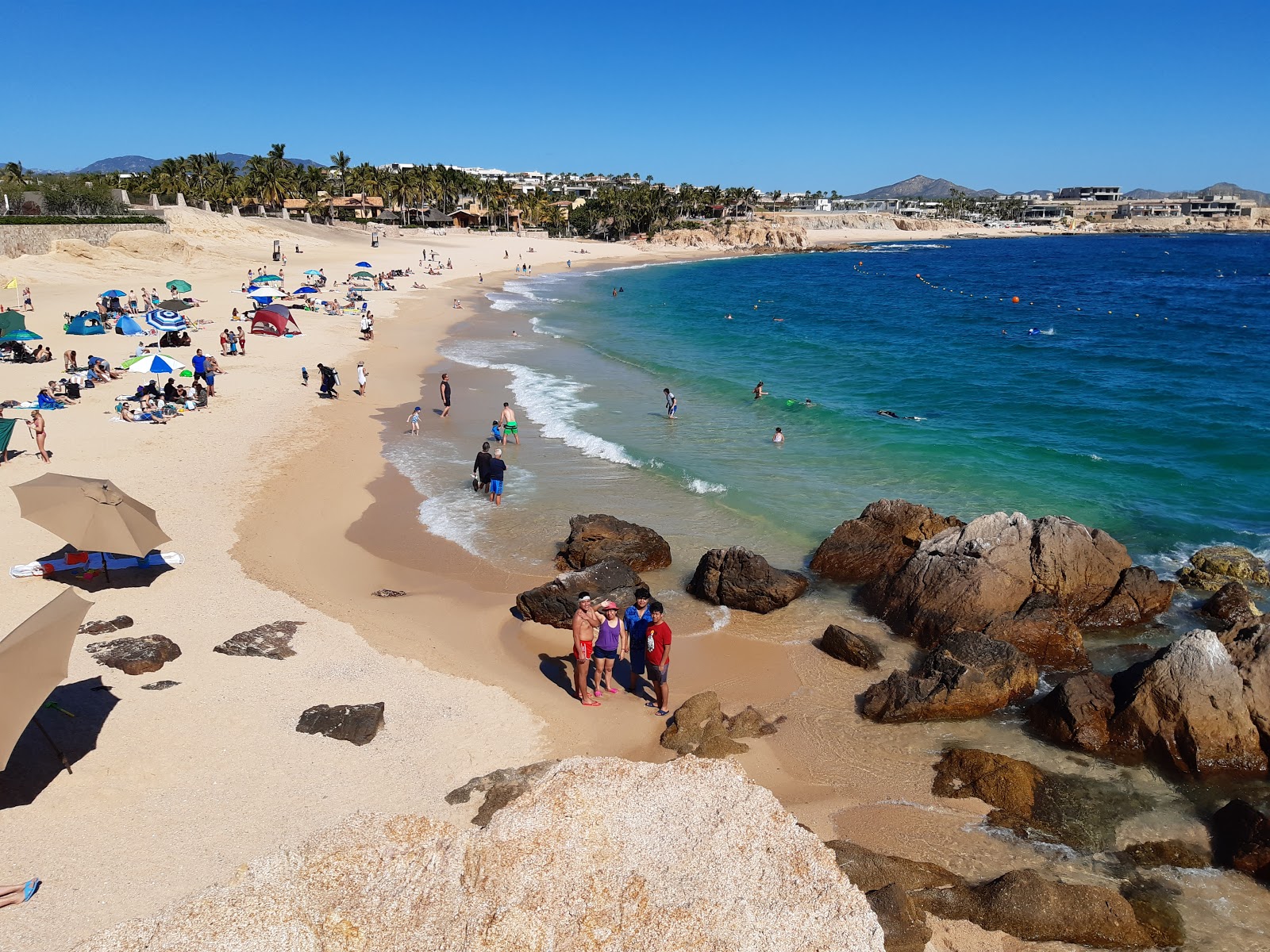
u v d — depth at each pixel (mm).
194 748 11508
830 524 21641
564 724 12883
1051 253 181250
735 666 15047
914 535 18703
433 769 11391
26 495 15688
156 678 13250
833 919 5758
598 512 22328
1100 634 16109
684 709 13062
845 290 96312
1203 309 73250
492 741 12234
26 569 16531
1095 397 36062
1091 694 12961
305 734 11938
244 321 50406
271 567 17922
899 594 16812
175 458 24812
